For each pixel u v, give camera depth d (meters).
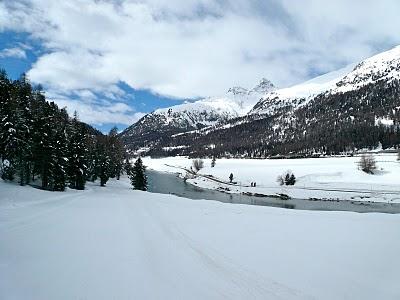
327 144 196.00
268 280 10.45
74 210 28.03
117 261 12.42
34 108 66.94
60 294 9.40
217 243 15.08
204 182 124.00
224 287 9.87
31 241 15.50
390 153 154.25
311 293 9.52
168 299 9.02
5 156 49.25
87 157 71.75
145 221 21.44
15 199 34.66
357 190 92.19
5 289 9.76
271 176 121.56
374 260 12.45
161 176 152.12
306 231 17.81
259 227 19.09
